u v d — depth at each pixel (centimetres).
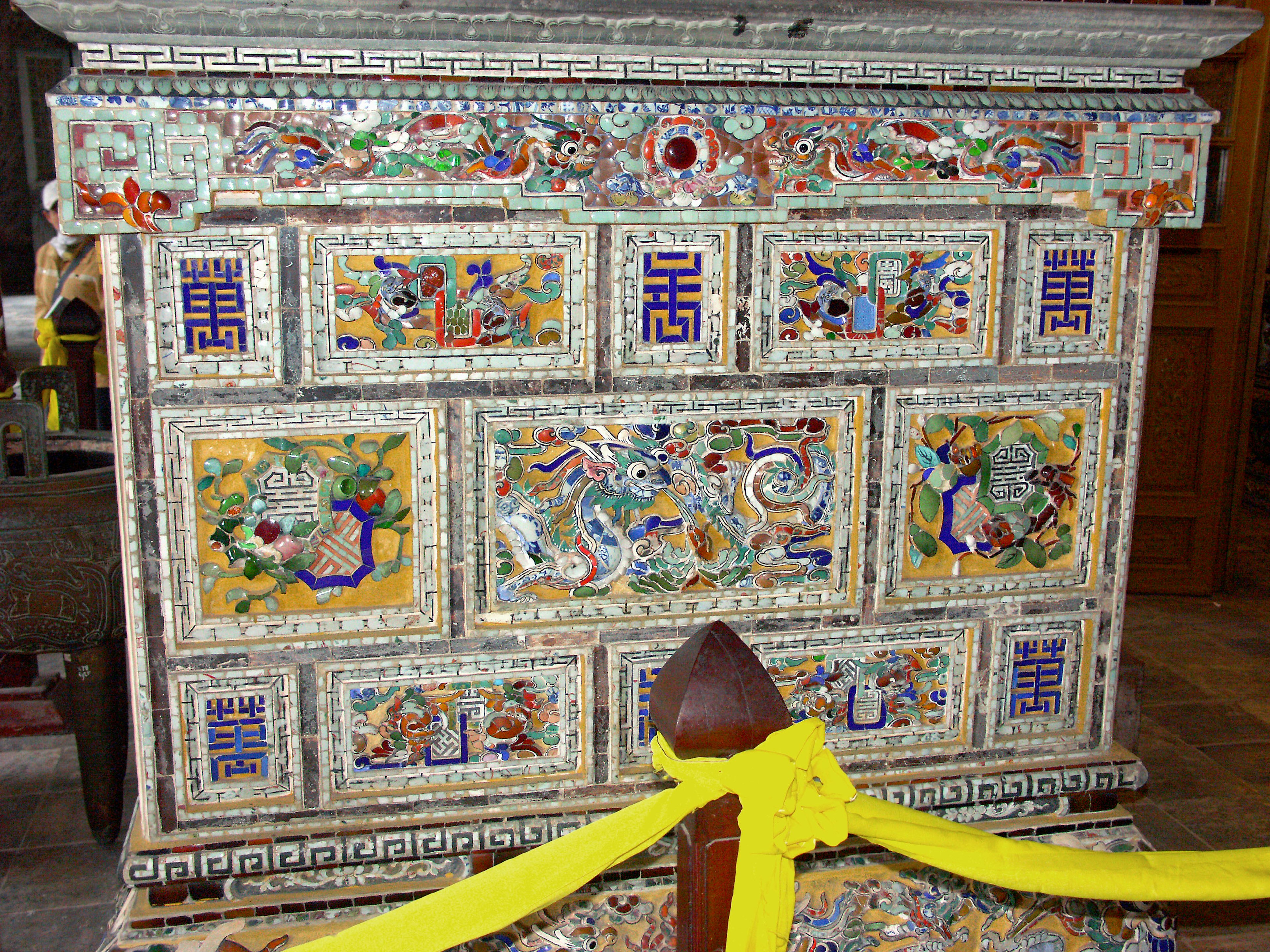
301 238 181
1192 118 203
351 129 176
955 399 208
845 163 192
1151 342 454
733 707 137
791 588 209
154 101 171
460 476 193
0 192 1291
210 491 186
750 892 137
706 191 188
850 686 215
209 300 181
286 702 194
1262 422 680
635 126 184
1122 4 191
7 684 327
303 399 186
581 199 185
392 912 148
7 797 298
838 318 201
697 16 177
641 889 202
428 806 200
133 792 303
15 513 241
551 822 200
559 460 196
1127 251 211
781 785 135
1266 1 421
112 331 179
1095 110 199
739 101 186
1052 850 163
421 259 185
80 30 168
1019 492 215
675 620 204
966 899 210
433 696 199
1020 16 186
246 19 168
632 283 192
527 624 199
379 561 194
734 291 195
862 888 208
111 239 176
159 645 188
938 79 196
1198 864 165
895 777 217
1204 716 362
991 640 218
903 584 213
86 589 248
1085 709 225
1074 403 214
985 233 203
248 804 196
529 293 190
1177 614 455
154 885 192
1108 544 220
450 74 179
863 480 207
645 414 197
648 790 207
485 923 144
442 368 189
